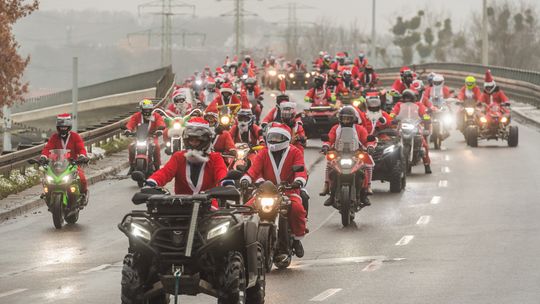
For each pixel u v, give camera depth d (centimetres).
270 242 2945
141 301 2394
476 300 2714
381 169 5247
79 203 4447
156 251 2359
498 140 8231
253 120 5228
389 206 4834
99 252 3747
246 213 2578
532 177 5816
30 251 3803
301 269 3266
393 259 3441
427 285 2947
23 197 5103
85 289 2998
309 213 4672
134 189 5581
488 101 7775
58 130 4450
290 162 3300
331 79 8706
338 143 4303
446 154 7175
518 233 3953
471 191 5291
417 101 6806
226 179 2553
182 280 2361
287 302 2733
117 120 8094
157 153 5722
